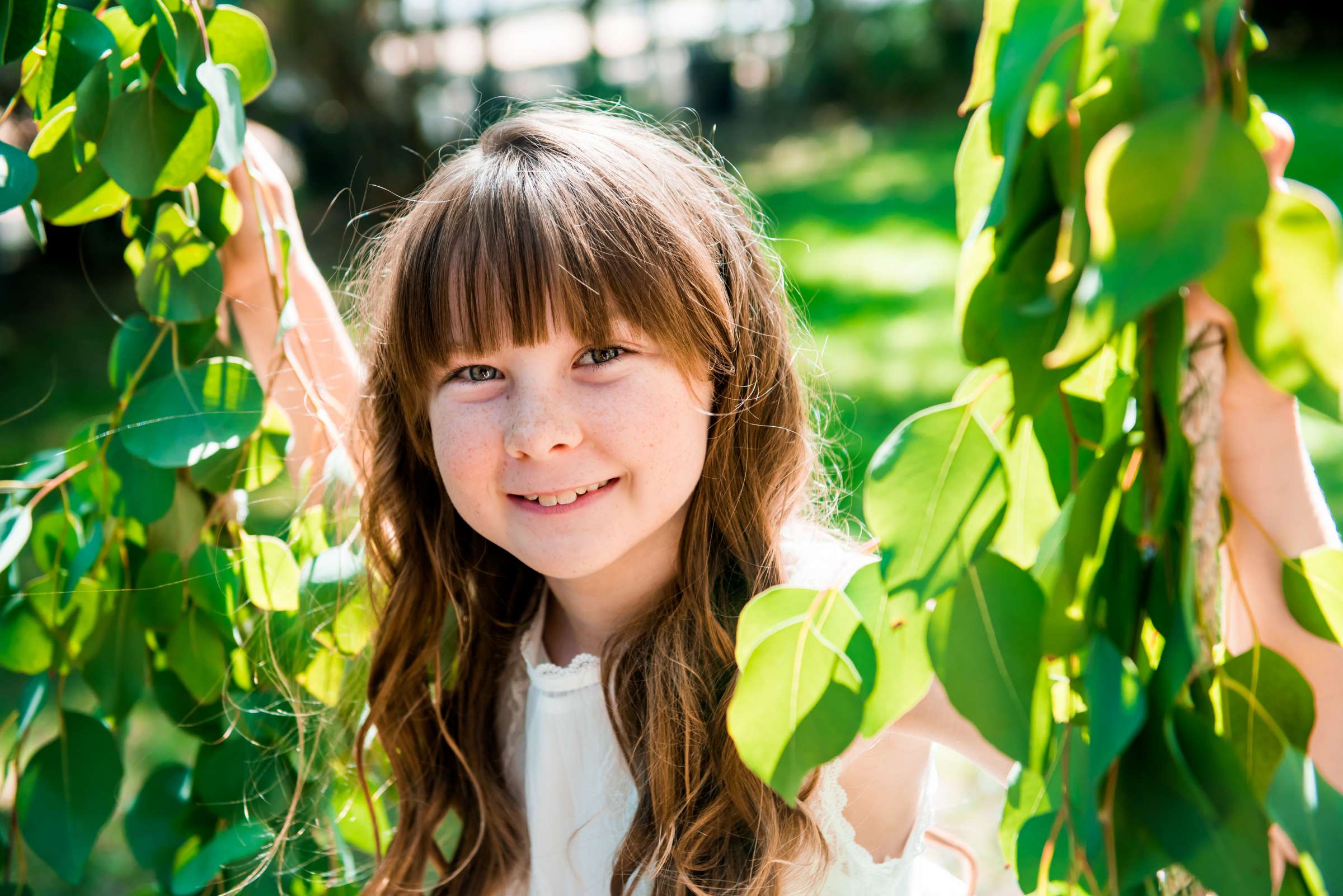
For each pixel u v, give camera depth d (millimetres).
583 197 879
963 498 544
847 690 579
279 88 6633
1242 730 546
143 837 1013
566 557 859
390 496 1077
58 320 5258
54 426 4180
